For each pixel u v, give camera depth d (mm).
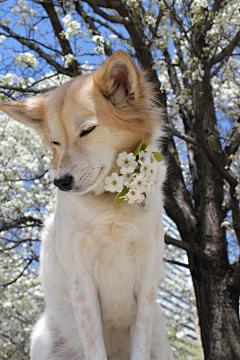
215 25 1381
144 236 695
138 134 711
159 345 782
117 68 687
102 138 688
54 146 750
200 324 1336
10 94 1414
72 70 1479
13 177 1427
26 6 1575
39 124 805
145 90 713
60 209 744
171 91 1691
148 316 693
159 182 740
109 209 679
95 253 697
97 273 705
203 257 1343
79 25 1299
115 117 695
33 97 820
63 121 695
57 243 747
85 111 685
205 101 1269
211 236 1380
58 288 793
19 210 1462
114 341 774
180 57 1688
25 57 1218
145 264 705
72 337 775
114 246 691
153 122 731
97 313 693
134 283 722
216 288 1319
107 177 650
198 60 1297
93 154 681
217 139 1515
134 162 652
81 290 692
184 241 1350
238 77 1667
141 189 638
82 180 668
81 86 707
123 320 745
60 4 1524
